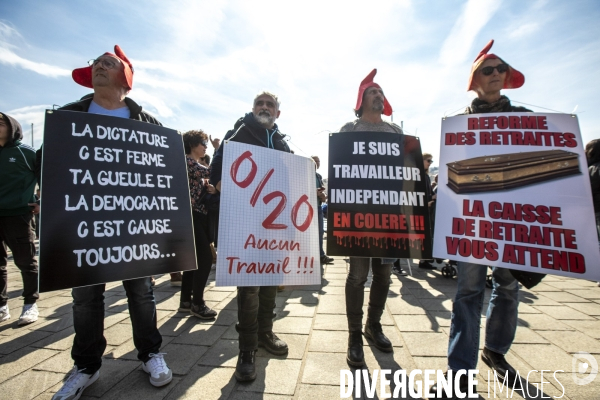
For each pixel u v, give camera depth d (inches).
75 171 65.8
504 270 76.5
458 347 70.4
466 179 72.6
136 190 72.3
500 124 72.9
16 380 76.1
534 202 67.7
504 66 74.3
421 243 82.7
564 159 68.2
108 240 66.9
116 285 171.9
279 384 72.8
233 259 74.7
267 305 89.9
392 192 84.6
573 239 64.6
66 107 72.6
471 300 71.5
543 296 140.7
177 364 82.9
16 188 114.2
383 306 93.0
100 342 72.9
